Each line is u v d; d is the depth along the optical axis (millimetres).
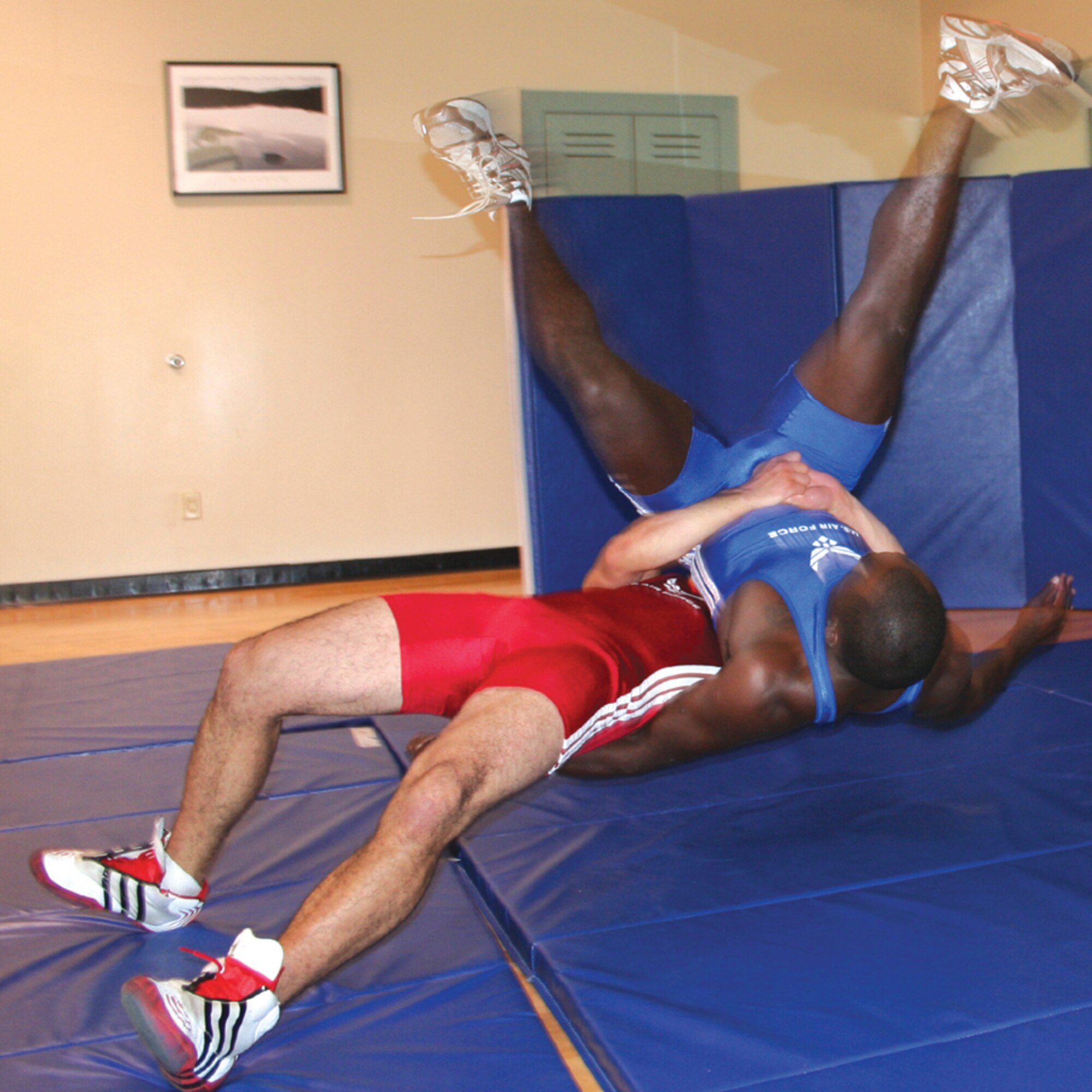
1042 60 1795
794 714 1432
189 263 4559
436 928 1441
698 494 2000
